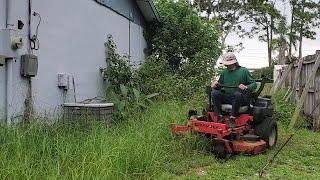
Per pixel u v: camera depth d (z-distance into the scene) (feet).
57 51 28.58
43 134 21.25
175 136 24.88
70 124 24.88
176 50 55.42
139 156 19.45
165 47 55.57
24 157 17.52
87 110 27.48
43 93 26.66
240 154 24.57
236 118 25.05
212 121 25.27
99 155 18.39
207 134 24.61
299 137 31.30
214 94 25.18
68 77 29.68
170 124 25.91
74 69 31.22
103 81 36.81
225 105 25.55
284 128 34.35
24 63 24.11
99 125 24.67
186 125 25.61
